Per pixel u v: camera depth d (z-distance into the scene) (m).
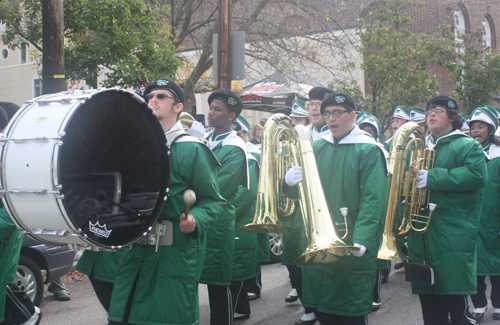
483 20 24.58
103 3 6.95
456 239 3.55
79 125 2.09
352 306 3.03
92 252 3.66
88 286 5.69
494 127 4.73
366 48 13.01
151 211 2.43
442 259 3.54
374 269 3.06
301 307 4.83
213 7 13.61
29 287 4.50
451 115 3.83
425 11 19.12
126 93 2.22
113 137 2.26
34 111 2.13
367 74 13.16
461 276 3.49
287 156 3.28
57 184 1.93
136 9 7.43
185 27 12.50
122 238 2.30
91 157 2.17
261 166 3.13
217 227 3.53
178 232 2.56
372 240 2.98
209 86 12.96
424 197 3.70
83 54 7.23
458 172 3.58
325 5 13.48
